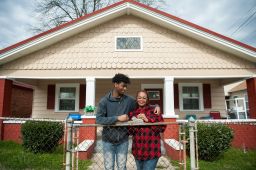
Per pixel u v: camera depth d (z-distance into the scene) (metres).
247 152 9.23
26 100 18.70
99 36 10.71
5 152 7.91
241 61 10.45
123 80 3.48
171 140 8.54
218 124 8.22
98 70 10.41
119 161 3.53
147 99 3.70
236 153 8.98
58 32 10.04
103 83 13.05
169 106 10.12
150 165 3.38
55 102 13.10
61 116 13.01
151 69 10.41
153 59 10.49
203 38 10.24
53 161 6.93
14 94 17.17
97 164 6.79
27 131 8.05
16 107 17.31
